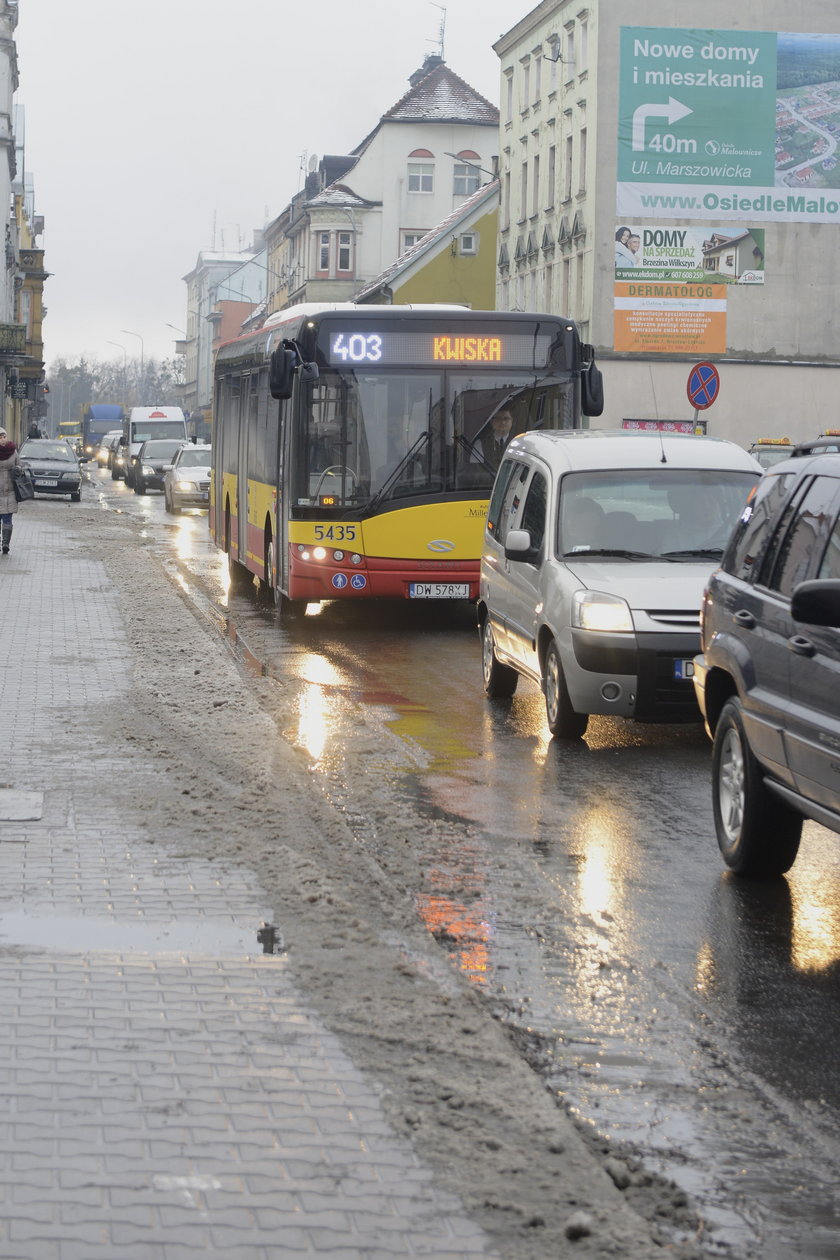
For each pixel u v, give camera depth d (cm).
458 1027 546
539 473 1328
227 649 1739
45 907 671
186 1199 405
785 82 5622
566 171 6109
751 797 792
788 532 783
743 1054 560
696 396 2805
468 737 1209
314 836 826
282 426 1934
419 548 1848
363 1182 420
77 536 3366
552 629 1191
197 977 585
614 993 623
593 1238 396
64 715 1160
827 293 5691
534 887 781
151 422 7812
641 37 5597
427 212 9550
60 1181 413
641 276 5641
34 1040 514
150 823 829
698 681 871
